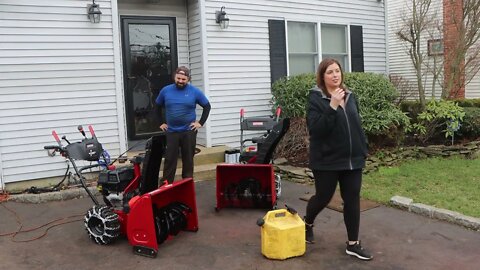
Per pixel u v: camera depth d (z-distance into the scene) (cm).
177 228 454
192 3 806
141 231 408
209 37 801
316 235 453
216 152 770
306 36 956
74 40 668
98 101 690
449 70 1127
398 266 379
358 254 394
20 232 476
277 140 534
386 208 541
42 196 588
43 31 646
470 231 460
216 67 812
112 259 404
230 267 383
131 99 782
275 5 890
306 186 668
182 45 823
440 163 787
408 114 969
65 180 660
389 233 457
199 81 809
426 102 976
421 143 920
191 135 581
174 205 461
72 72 669
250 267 382
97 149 475
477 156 855
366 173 723
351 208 391
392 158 788
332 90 379
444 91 1098
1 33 620
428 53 1245
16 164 638
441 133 941
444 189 616
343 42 1028
